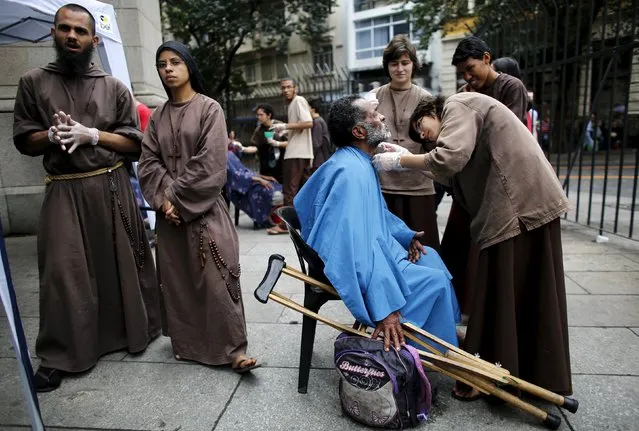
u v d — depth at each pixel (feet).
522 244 6.56
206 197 7.59
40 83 7.70
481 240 6.65
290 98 18.39
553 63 18.06
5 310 4.96
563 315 6.62
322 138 19.26
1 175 17.25
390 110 10.48
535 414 6.17
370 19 72.90
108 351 8.57
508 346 6.41
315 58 78.84
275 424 6.43
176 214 7.61
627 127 14.53
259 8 55.21
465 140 6.34
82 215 7.93
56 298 7.67
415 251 7.84
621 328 9.02
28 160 17.43
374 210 6.76
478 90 9.68
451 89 63.62
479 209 6.82
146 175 7.83
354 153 6.98
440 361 6.22
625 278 11.74
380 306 6.21
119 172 8.48
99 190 8.06
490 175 6.55
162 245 8.05
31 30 14.37
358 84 55.36
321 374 7.72
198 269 7.83
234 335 7.84
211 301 7.80
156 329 9.30
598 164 40.52
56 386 7.49
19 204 17.53
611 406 6.62
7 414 6.29
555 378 6.44
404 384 6.07
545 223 6.38
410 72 10.35
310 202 7.15
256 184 19.58
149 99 18.84
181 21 50.67
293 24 59.72
